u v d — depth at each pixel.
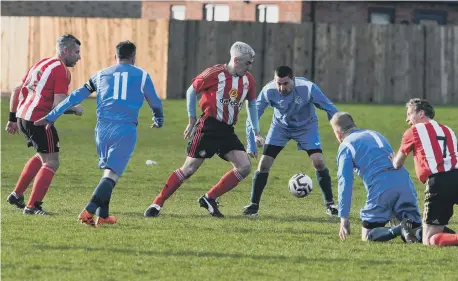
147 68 77.69
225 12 98.94
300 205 35.66
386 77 78.62
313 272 20.94
